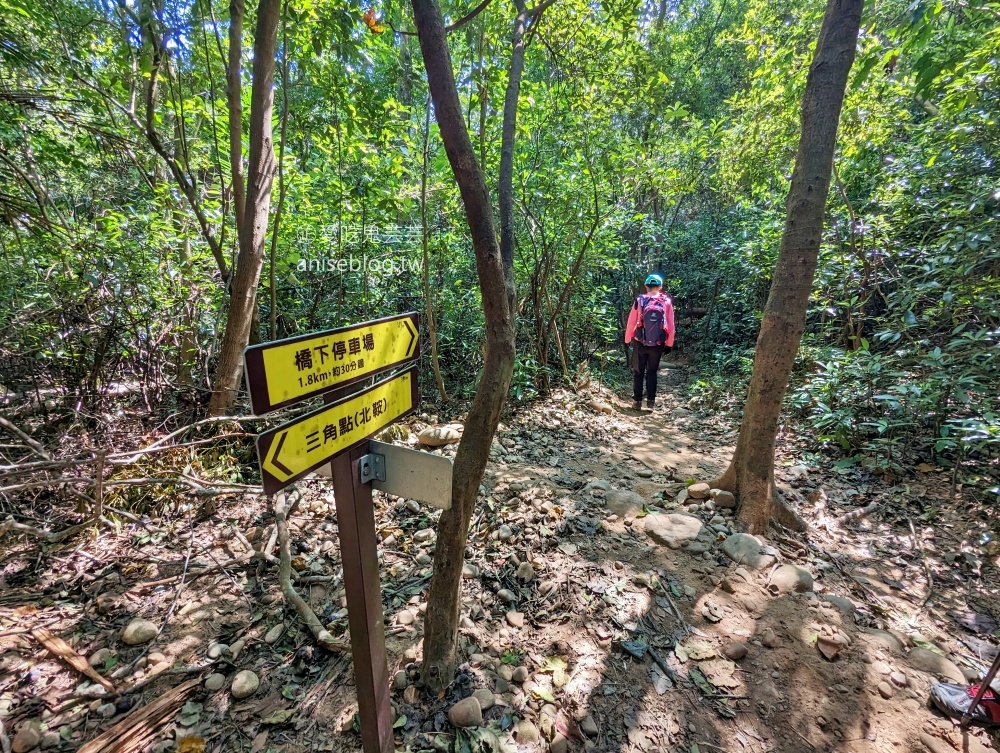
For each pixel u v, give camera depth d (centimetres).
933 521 255
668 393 618
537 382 518
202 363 341
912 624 191
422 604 199
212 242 336
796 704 156
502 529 245
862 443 336
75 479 174
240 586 208
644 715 153
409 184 500
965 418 295
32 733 142
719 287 748
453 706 151
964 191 362
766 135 539
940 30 336
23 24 358
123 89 376
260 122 283
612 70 434
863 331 466
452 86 127
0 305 305
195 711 153
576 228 513
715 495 274
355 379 120
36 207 313
